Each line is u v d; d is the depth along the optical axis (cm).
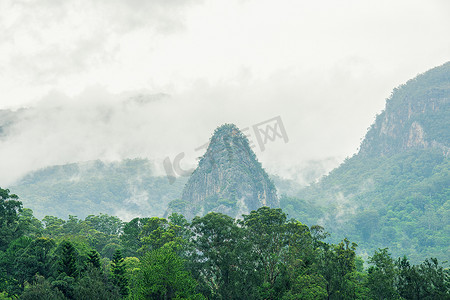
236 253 7900
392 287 7212
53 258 7838
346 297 7250
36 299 6197
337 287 7319
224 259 7862
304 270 7806
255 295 7425
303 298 7088
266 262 8200
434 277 7225
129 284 7838
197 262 8100
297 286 7362
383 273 7444
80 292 6384
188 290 6750
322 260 7862
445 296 6844
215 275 8181
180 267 6881
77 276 6962
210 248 8331
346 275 7575
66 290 6544
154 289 6438
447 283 7325
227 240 8419
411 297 7094
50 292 6306
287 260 8094
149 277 6538
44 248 8281
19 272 7725
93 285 6544
